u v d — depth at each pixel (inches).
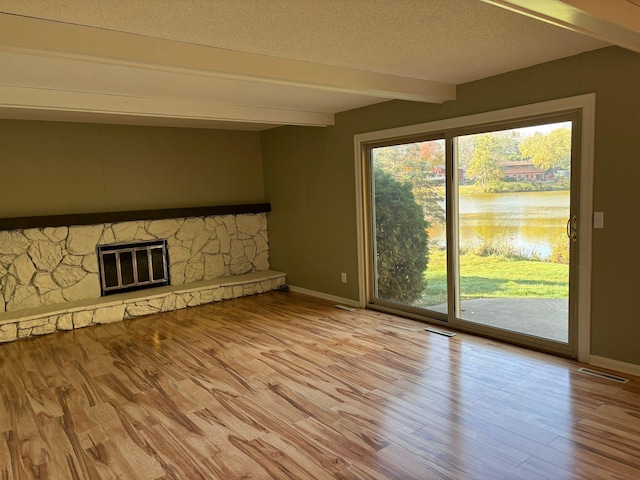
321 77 131.3
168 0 82.3
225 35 103.0
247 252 269.3
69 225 209.5
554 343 147.8
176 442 105.4
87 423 116.1
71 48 93.7
